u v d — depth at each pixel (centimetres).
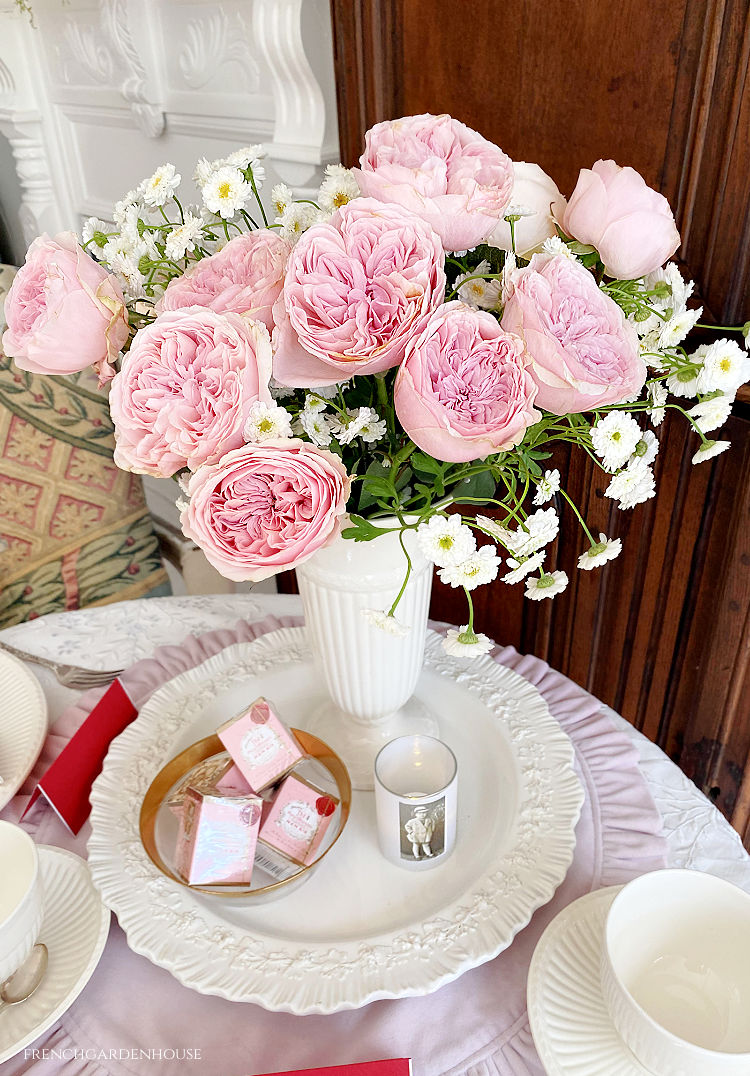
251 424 54
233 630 94
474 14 92
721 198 80
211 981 60
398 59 102
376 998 59
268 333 55
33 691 83
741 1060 50
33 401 120
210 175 64
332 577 66
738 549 91
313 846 68
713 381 58
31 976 62
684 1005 58
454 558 57
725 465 89
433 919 64
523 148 94
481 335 54
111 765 76
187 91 142
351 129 109
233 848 65
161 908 65
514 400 53
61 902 67
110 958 65
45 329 58
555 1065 56
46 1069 59
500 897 65
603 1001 59
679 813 75
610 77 84
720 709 100
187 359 55
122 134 169
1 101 192
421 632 73
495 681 85
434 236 54
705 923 59
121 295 62
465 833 73
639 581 103
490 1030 60
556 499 106
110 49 150
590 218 58
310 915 66
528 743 78
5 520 121
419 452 61
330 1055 59
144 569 135
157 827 71
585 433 61
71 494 125
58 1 164
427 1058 59
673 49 78
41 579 125
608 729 80
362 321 53
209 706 82
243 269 59
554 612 115
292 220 62
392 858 70
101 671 89
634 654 108
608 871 68
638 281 64
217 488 55
